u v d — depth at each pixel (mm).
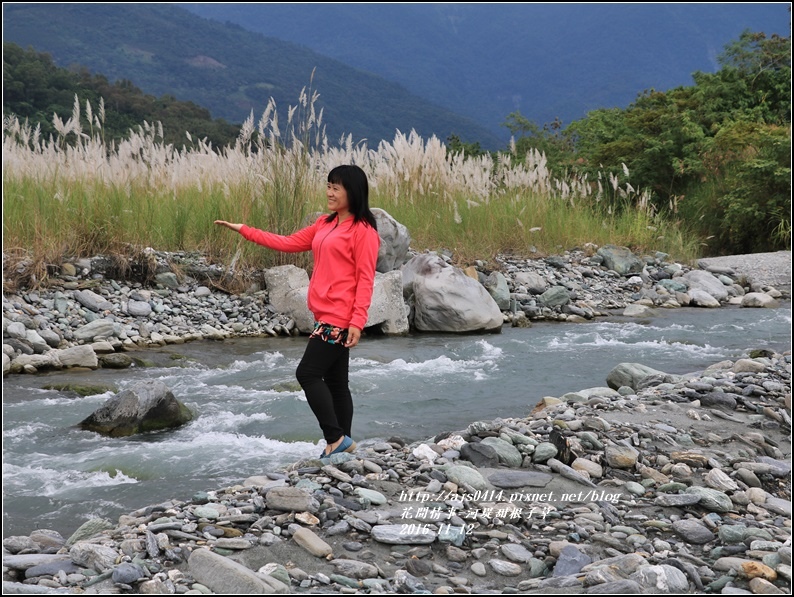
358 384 7969
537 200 16859
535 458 5133
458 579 3627
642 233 17625
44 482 5254
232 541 3809
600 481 4945
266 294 11781
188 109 48906
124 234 11969
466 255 14586
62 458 5707
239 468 5500
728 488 4844
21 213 11359
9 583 3512
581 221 17250
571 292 14188
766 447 5645
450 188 16219
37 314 9844
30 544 4137
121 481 5289
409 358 9531
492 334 11500
